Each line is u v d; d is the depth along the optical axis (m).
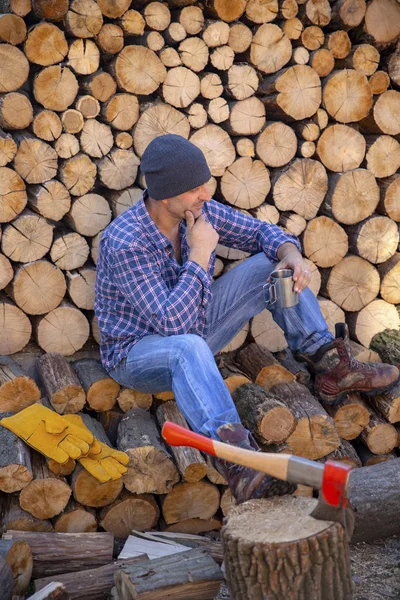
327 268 3.74
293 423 3.06
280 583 1.99
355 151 3.63
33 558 2.66
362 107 3.59
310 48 3.48
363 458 3.45
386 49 3.71
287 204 3.57
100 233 3.37
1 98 3.09
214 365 2.63
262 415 3.02
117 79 3.22
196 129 3.39
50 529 2.88
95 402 3.21
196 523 3.13
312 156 3.63
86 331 3.40
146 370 2.81
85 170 3.26
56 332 3.35
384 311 3.83
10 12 3.09
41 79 3.12
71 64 3.15
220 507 3.16
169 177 2.78
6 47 3.04
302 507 2.16
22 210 3.23
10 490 2.80
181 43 3.27
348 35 3.64
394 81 3.69
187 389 2.59
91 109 3.22
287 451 3.10
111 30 3.16
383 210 3.73
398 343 3.72
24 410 2.99
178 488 3.04
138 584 2.38
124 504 2.99
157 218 2.95
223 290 3.25
